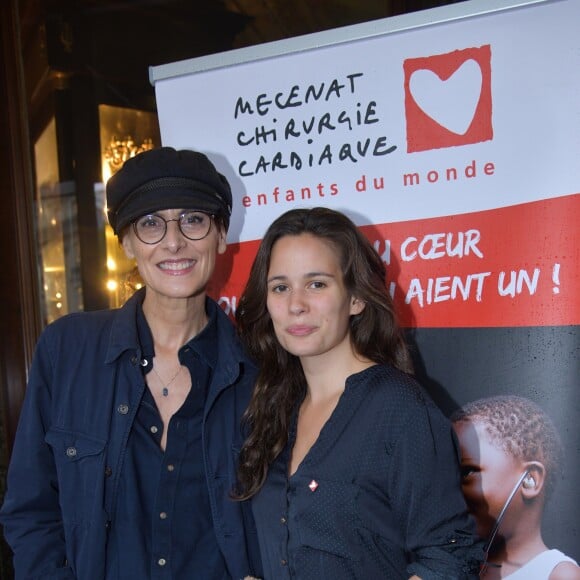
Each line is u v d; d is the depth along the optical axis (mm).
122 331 1390
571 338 1499
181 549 1328
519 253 1526
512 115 1508
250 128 1732
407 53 1572
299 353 1270
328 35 1629
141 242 1317
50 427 1382
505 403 1566
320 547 1178
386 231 1631
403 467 1162
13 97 2490
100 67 2801
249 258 1775
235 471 1366
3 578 2574
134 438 1349
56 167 2764
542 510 1549
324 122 1659
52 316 2756
